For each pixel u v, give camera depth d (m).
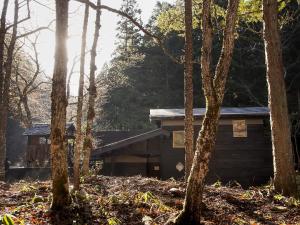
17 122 39.88
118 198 8.11
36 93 34.25
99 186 10.64
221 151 19.81
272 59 11.04
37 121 39.78
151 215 7.23
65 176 7.11
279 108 10.76
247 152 19.66
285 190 10.25
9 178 21.19
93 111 12.99
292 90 35.53
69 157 23.75
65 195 7.05
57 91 7.06
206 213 7.86
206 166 6.56
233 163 19.66
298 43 35.50
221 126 20.00
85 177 12.08
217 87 6.70
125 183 11.25
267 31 11.23
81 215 6.82
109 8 8.93
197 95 38.75
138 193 8.40
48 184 10.59
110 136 29.97
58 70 7.09
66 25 7.23
